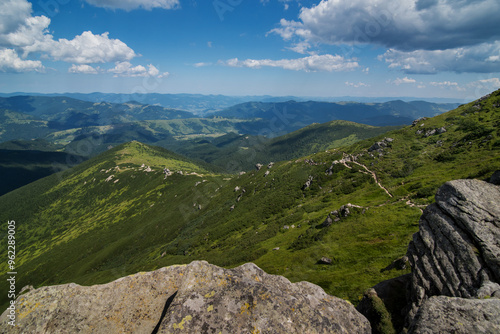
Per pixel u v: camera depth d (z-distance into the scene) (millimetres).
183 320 8367
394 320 14805
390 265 36250
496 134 81562
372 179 93812
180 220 192125
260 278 12531
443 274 14016
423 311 9234
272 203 130125
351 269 43062
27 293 10914
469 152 81562
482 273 12289
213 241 125438
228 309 8797
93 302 11000
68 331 10055
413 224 49625
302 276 48281
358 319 10898
